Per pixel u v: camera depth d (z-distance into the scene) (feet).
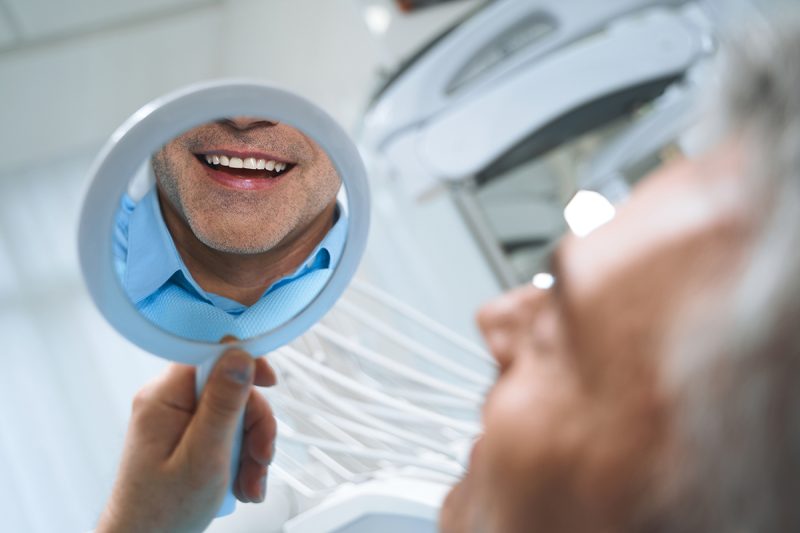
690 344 0.53
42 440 7.32
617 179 3.56
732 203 0.56
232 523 1.67
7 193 8.01
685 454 0.54
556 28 3.68
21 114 7.41
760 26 0.58
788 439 0.48
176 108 1.04
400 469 1.70
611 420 0.61
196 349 1.23
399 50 4.30
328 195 1.22
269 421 1.38
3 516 7.08
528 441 0.68
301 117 1.12
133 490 1.27
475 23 3.62
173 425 1.28
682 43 3.46
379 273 4.07
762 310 0.48
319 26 6.39
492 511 0.72
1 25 6.13
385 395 1.63
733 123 0.58
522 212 3.98
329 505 1.69
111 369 7.59
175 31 6.97
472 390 1.74
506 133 3.62
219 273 1.20
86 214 1.05
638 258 0.62
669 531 0.55
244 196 1.15
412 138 3.69
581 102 3.58
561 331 0.69
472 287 3.87
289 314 1.30
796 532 0.48
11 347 7.54
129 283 1.13
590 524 0.62
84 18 6.38
